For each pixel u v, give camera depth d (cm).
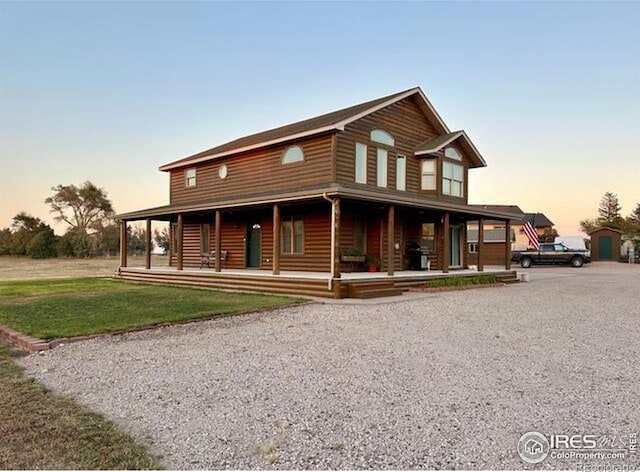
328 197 1121
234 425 343
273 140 1495
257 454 294
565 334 688
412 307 959
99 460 284
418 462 282
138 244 5078
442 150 1669
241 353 569
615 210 6306
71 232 4731
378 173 1498
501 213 1698
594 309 952
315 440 315
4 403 392
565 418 354
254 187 1614
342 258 1388
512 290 1373
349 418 355
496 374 475
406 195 1409
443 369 494
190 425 344
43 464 279
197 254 1919
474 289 1405
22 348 622
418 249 1595
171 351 584
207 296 1142
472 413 364
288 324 763
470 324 766
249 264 1703
